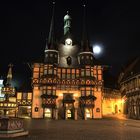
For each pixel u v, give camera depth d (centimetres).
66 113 4325
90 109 4641
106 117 4941
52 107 4512
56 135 1806
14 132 1659
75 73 4850
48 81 4622
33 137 1661
